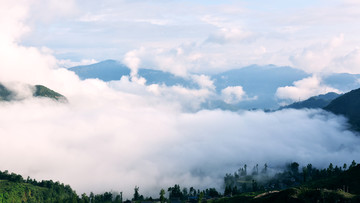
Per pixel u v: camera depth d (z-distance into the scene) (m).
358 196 165.12
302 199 168.00
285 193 178.25
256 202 191.00
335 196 166.75
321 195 168.25
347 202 160.25
